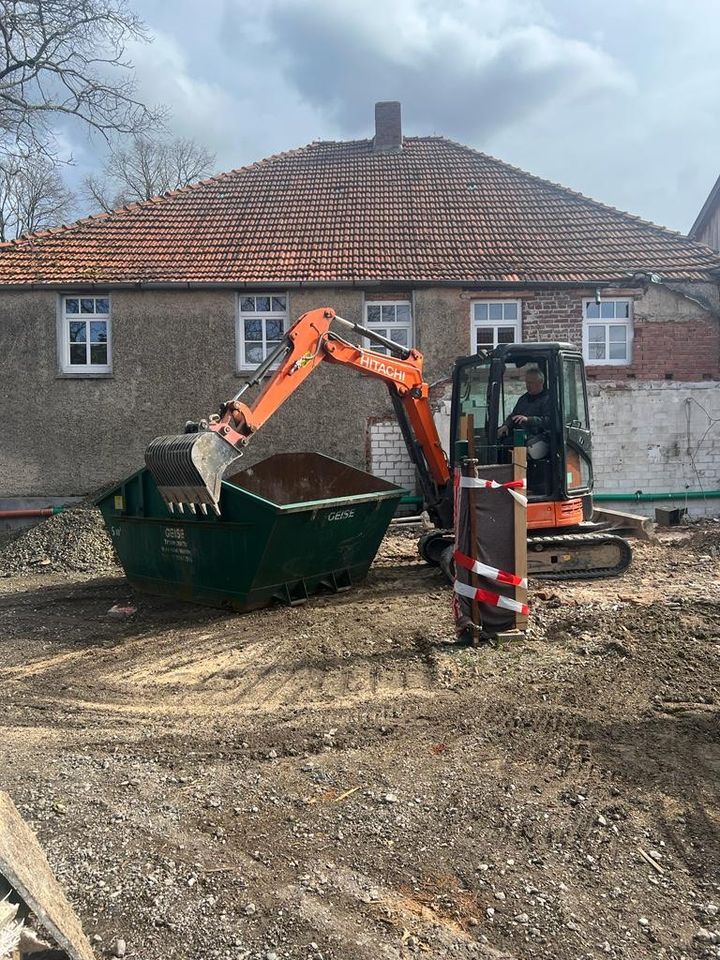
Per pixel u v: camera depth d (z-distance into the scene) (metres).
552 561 9.00
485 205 16.14
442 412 13.88
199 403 13.95
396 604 8.20
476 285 13.84
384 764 4.36
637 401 14.16
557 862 3.35
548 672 5.70
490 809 3.80
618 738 4.61
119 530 9.17
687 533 12.52
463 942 2.86
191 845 3.54
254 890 3.18
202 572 8.21
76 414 13.91
